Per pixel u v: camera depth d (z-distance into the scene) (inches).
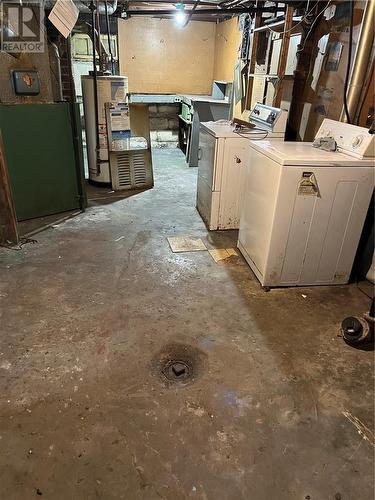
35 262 100.4
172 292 88.4
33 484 46.4
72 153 130.4
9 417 55.0
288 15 118.9
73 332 73.5
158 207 144.9
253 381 63.1
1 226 107.3
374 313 69.9
